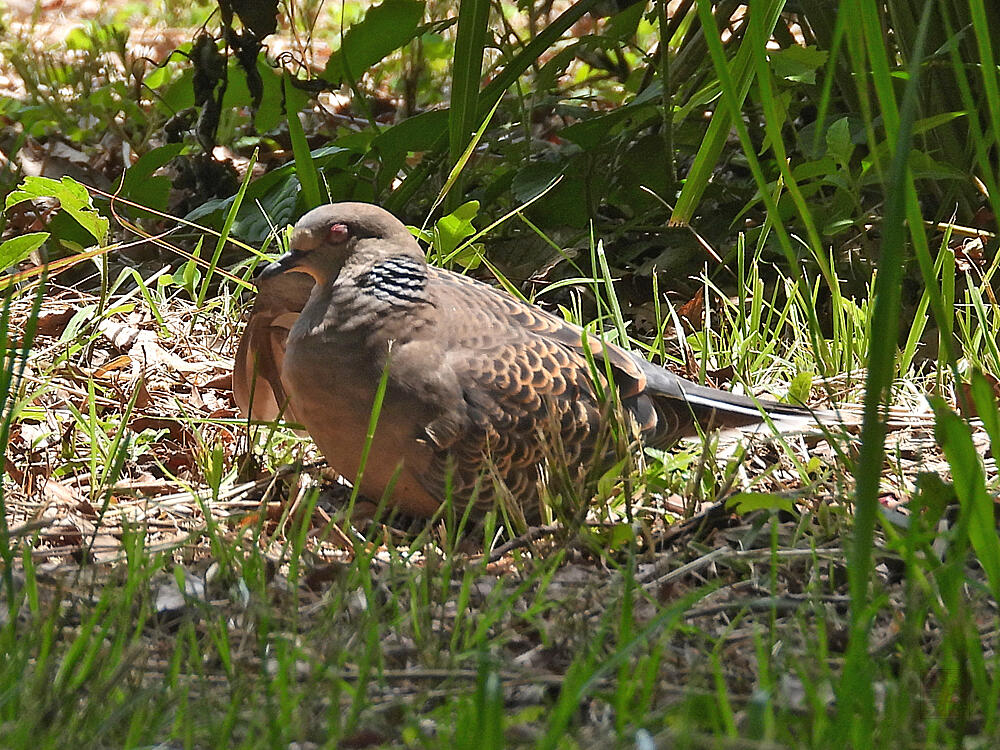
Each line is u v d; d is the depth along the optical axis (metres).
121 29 18.23
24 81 14.34
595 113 11.30
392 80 16.66
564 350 7.45
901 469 7.43
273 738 3.97
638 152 10.96
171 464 8.05
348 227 6.98
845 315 9.64
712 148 7.46
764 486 7.41
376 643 4.80
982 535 4.54
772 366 9.38
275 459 7.91
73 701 4.24
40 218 11.41
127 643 5.05
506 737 4.22
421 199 12.09
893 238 4.21
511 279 10.97
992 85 4.62
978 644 4.34
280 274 7.05
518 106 12.08
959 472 4.47
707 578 6.01
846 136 9.36
